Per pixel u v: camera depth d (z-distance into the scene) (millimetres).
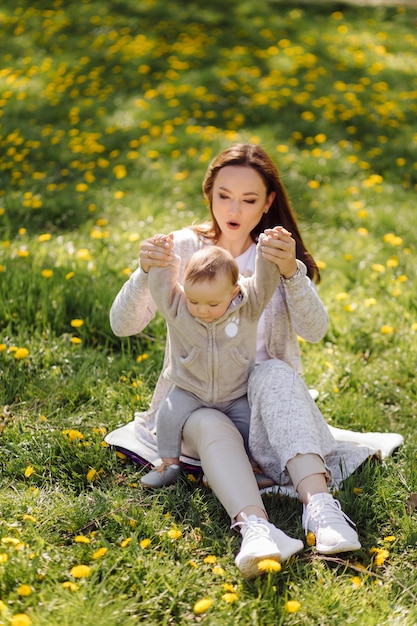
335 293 4773
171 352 2867
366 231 5707
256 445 2797
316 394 3650
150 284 2781
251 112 7895
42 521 2691
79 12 10641
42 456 3068
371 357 4148
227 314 2713
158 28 10109
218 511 2785
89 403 3500
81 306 4289
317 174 6695
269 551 2379
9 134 7359
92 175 6648
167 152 7023
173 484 2932
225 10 11016
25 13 10625
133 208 5961
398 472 3041
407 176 6887
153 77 8711
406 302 4582
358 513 2785
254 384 2789
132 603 2326
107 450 3133
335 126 7699
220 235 3145
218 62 9133
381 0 12820
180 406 2836
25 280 4422
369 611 2344
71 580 2396
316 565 2529
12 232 5559
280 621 2295
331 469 2994
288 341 3105
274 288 2768
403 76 9258
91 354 3895
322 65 9289
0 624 2176
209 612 2326
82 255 4789
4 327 4156
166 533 2617
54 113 7902
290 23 10812
